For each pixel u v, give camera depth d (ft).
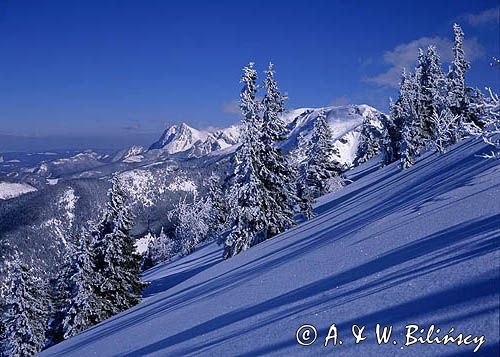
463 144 61.72
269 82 77.20
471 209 20.53
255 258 44.55
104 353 26.63
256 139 75.36
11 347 109.60
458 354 8.27
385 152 168.25
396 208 32.37
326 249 27.96
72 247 92.12
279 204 78.33
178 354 17.40
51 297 128.57
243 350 13.92
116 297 88.12
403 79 165.78
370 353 9.97
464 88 118.73
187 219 283.18
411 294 12.32
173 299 40.65
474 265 12.12
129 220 91.40
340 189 132.05
